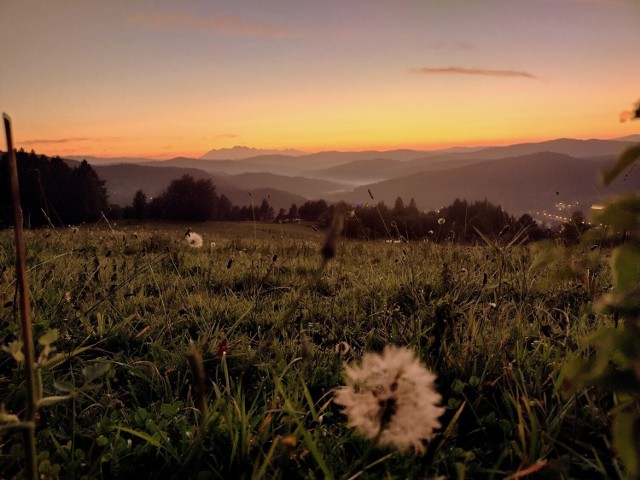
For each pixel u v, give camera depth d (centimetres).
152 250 841
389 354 121
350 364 325
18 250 127
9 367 316
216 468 225
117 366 339
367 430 118
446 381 288
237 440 228
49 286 470
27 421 127
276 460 214
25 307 127
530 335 361
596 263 185
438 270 589
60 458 229
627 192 145
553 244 192
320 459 183
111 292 418
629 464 145
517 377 287
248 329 442
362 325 445
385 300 475
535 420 219
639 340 148
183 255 803
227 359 343
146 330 391
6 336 326
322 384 308
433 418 118
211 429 241
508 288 464
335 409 279
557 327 358
